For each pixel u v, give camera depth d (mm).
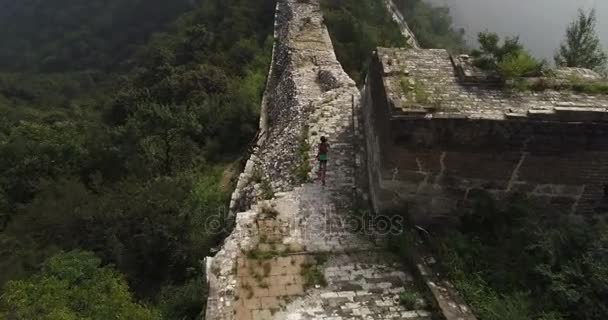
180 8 67250
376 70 9711
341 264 7500
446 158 7312
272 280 7172
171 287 9125
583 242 6641
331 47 20328
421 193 7723
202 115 19891
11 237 11797
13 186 15891
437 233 7746
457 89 7961
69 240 11562
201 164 17188
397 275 7250
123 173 16609
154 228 10812
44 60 68625
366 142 10688
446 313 6066
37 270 10227
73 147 17156
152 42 48438
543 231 6852
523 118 6832
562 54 14219
